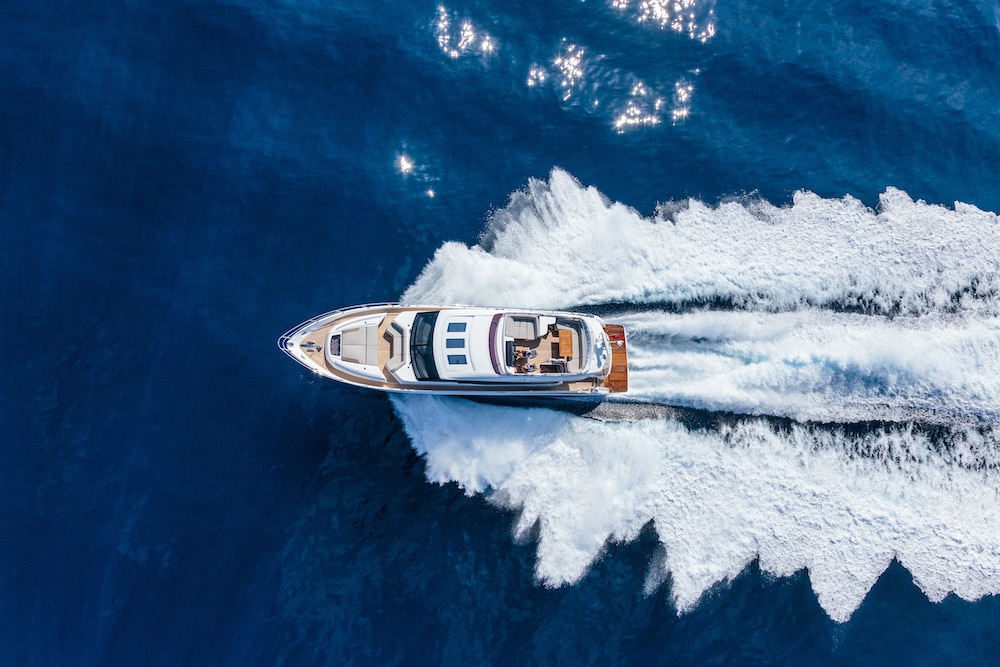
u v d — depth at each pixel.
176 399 23.70
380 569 22.61
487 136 26.81
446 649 21.89
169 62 27.28
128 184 25.81
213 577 22.20
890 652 22.31
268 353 24.31
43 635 21.36
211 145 26.34
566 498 23.66
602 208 25.94
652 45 28.06
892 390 24.20
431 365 23.52
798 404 24.30
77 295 24.47
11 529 22.17
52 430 23.09
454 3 28.25
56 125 26.28
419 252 25.50
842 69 28.03
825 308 24.94
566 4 28.42
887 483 23.56
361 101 27.06
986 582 22.86
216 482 23.09
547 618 22.33
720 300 25.17
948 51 28.55
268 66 27.33
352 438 23.89
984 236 25.56
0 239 24.84
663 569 22.91
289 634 21.81
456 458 23.98
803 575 22.92
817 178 26.39
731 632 22.39
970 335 24.53
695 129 27.08
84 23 27.55
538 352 23.81
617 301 25.25
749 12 28.69
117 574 22.00
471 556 22.91
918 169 26.61
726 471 23.77
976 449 23.75
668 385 24.70
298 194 25.89
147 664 21.30
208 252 25.16
